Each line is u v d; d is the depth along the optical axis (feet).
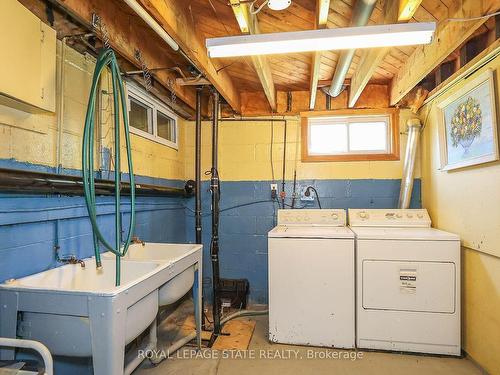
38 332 4.31
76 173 6.16
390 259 7.69
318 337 7.98
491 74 6.21
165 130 10.59
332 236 7.97
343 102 10.84
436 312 7.48
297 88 10.85
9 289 4.37
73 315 4.20
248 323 9.55
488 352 6.60
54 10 5.23
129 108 8.09
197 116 9.53
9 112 4.69
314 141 11.27
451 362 7.21
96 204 6.65
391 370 6.92
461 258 7.67
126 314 4.43
